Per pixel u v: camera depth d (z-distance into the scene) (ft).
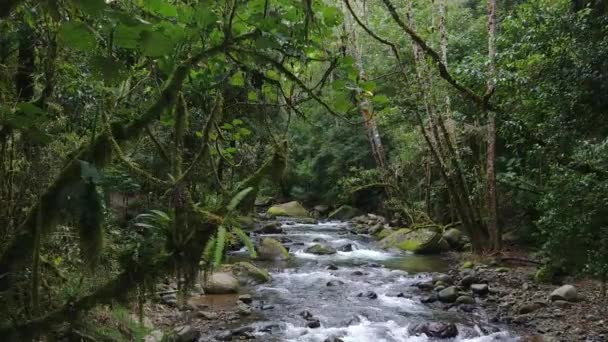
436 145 37.19
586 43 19.40
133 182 8.22
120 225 13.85
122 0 6.79
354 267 33.09
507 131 24.04
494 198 33.35
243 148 12.93
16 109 6.75
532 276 28.12
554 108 21.15
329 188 71.00
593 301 22.86
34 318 6.17
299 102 9.17
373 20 43.34
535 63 22.00
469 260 33.99
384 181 47.34
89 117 11.78
